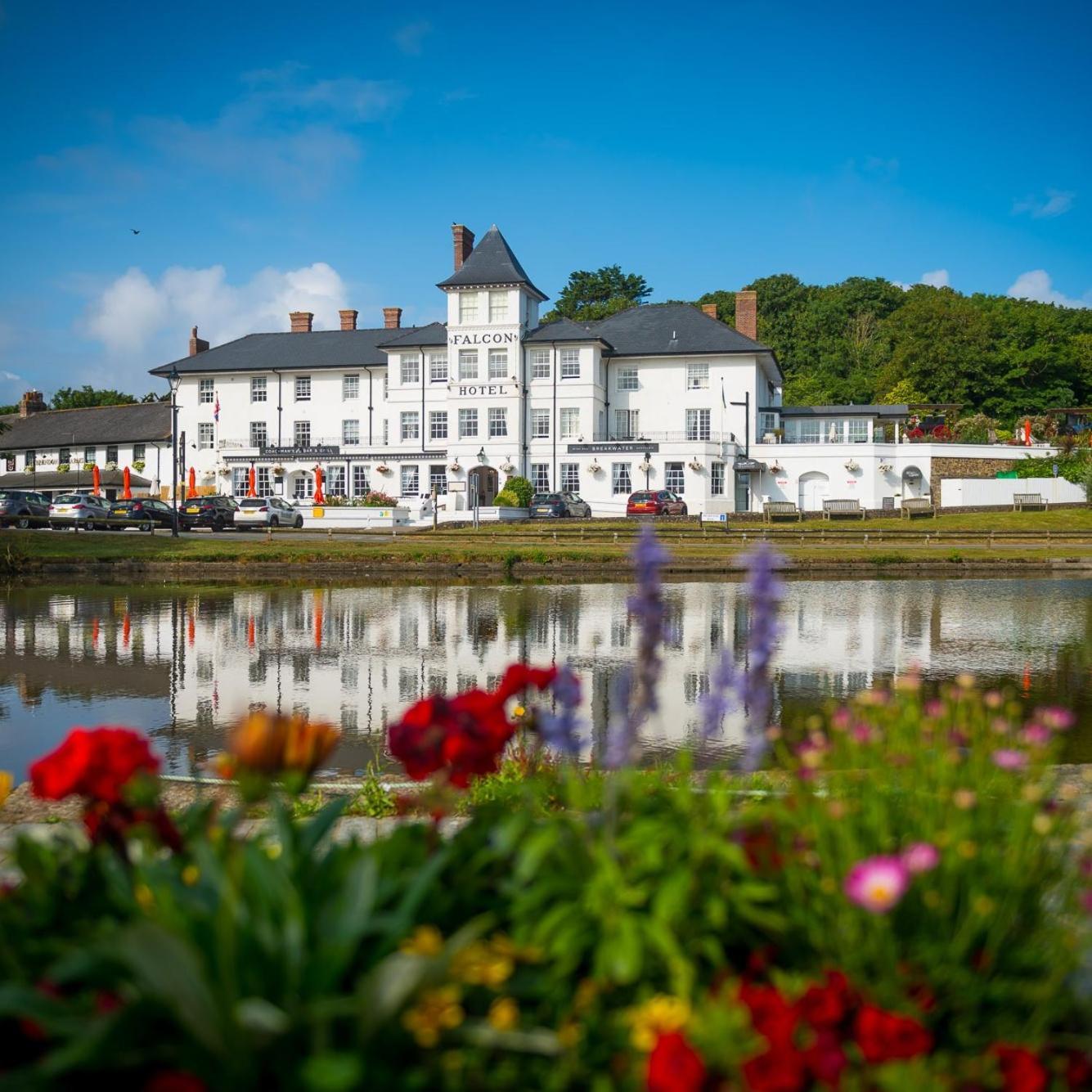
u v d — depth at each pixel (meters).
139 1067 2.47
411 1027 2.45
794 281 108.25
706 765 8.88
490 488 57.22
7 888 3.12
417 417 58.66
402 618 21.88
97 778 3.14
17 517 45.44
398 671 15.01
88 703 12.59
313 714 11.87
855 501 53.31
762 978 2.95
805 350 99.38
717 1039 2.39
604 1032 2.61
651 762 9.05
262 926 2.54
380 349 58.62
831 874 2.87
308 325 67.50
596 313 104.81
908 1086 2.34
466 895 3.06
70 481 66.12
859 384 90.44
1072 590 28.86
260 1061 2.35
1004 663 15.41
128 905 2.75
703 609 23.47
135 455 66.69
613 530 44.81
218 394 63.22
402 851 3.19
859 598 26.38
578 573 35.03
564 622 20.98
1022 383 83.19
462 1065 2.47
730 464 54.56
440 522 50.31
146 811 3.21
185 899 2.75
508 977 2.74
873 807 3.10
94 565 33.94
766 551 3.42
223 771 3.08
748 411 56.34
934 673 14.46
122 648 17.25
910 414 62.22
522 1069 2.56
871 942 2.72
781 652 16.75
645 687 3.15
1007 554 38.62
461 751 3.44
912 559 36.44
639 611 3.16
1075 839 3.80
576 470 55.62
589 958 2.94
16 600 25.59
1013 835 2.98
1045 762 3.45
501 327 55.53
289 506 49.94
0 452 73.38
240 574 33.97
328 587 29.88
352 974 2.67
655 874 2.92
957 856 2.84
